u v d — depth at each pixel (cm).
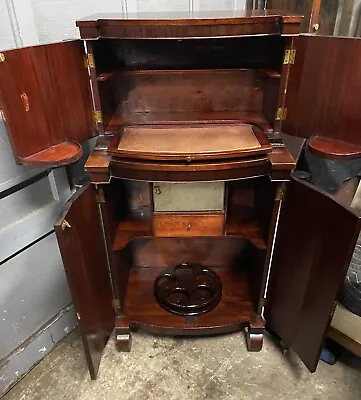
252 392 135
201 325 143
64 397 134
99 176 110
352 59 103
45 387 138
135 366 144
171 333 145
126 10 137
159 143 111
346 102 109
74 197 108
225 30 98
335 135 115
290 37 100
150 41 118
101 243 127
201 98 127
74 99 113
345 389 135
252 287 154
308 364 131
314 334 123
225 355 148
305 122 119
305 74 112
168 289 156
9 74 94
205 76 122
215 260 170
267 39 117
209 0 163
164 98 127
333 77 108
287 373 141
